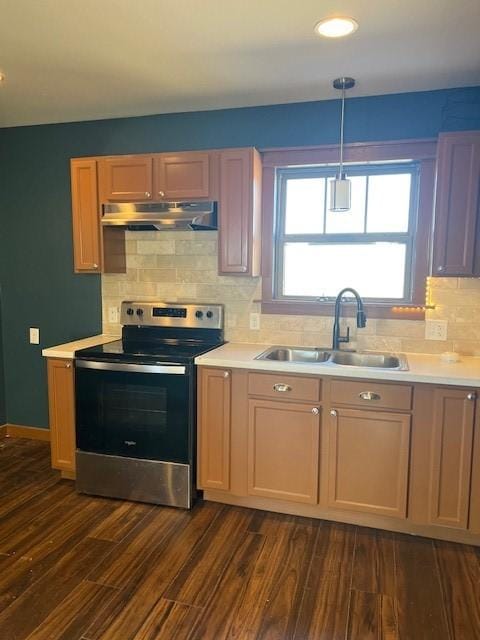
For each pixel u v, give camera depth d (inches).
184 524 104.4
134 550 94.7
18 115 133.9
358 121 117.7
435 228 104.9
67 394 119.9
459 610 78.5
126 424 113.1
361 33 86.8
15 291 151.8
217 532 101.3
